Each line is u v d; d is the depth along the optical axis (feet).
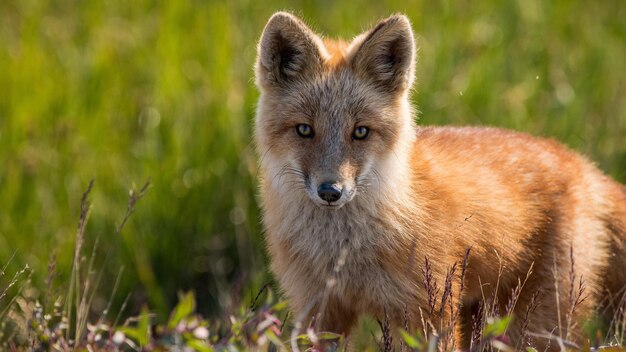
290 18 30.19
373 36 30.12
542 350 32.24
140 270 40.63
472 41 50.75
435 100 45.98
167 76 46.01
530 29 52.85
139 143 44.57
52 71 47.39
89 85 46.14
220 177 43.04
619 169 45.24
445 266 29.81
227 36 48.03
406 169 30.17
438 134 34.01
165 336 21.58
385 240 29.43
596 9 56.18
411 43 30.32
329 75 30.19
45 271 39.27
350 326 31.76
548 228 32.58
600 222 33.86
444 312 28.99
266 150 30.91
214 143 43.68
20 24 52.37
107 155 43.75
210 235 42.60
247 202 41.98
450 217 30.30
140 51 48.52
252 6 51.70
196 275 42.34
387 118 30.09
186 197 42.78
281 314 33.63
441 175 31.17
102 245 41.22
